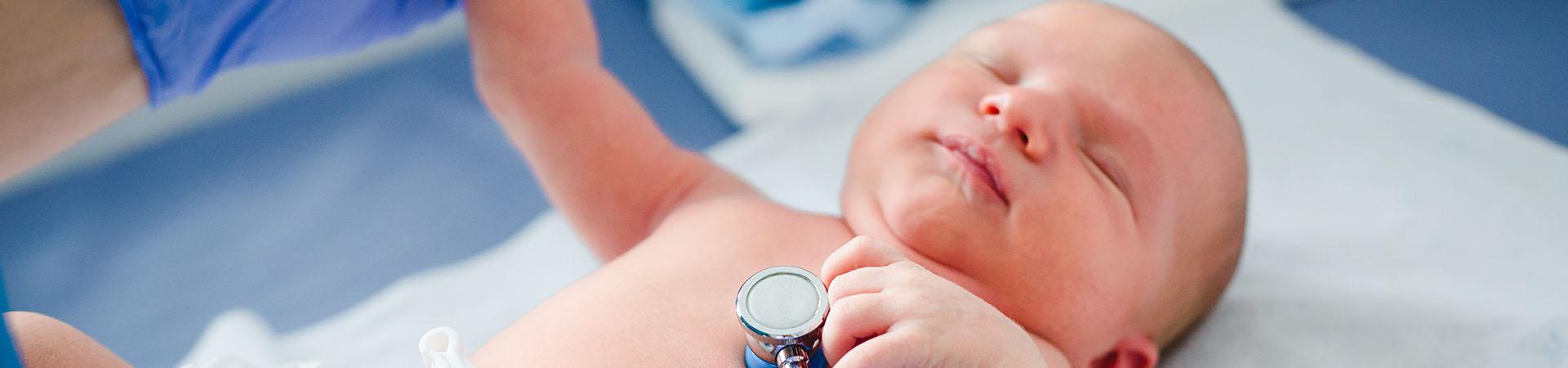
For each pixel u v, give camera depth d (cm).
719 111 194
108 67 88
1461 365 124
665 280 108
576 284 112
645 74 202
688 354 100
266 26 98
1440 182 151
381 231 172
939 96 121
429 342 87
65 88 86
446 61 204
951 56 129
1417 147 159
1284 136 165
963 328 85
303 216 174
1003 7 201
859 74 186
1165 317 125
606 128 130
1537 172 151
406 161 184
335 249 169
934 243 113
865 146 125
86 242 169
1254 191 154
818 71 190
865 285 87
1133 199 116
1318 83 175
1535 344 124
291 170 182
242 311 152
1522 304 129
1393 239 142
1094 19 128
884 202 117
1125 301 118
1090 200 112
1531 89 178
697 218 121
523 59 125
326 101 196
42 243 169
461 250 169
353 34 108
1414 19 197
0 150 83
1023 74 123
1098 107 118
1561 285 131
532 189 179
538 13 124
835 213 157
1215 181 123
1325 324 132
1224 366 129
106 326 157
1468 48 189
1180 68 125
